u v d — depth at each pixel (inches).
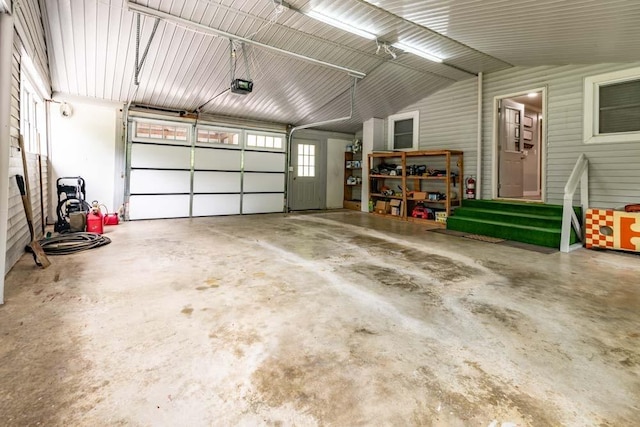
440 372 69.4
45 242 171.5
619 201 200.2
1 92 101.5
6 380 64.1
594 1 123.9
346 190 412.5
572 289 120.1
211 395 61.4
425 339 83.2
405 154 300.5
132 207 272.1
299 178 373.7
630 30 146.9
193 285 119.3
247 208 332.5
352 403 59.8
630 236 172.9
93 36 181.0
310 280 126.9
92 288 114.7
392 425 54.8
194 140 296.8
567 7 132.8
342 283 124.0
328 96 290.2
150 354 74.4
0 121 100.9
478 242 202.8
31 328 85.2
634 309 102.6
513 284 125.2
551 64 226.1
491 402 60.4
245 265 145.7
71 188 223.3
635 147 193.6
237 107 295.7
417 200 302.0
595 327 90.4
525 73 242.2
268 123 339.0
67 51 191.9
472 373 69.2
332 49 216.4
